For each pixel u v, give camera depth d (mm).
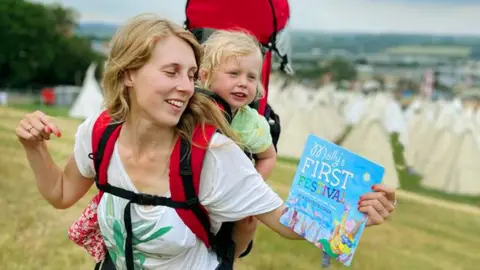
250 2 3090
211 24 3137
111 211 2172
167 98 2031
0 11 79188
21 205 6102
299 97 27328
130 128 2152
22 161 7871
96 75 87312
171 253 2162
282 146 17062
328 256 2152
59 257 5008
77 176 2383
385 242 6855
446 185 14086
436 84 129875
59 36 84375
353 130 14438
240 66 2555
